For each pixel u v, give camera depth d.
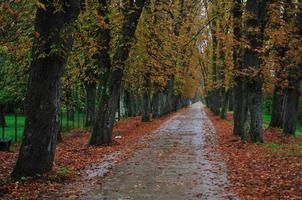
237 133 28.89
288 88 27.52
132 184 12.58
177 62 40.84
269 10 22.31
